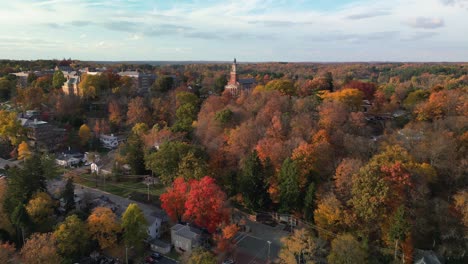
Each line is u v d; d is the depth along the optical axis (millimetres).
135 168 123688
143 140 131375
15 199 85812
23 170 91812
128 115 166000
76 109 174875
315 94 136250
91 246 78750
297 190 88812
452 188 87312
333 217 78812
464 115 110438
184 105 155500
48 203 87062
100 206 90812
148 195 109062
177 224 87000
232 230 78500
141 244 81688
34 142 148125
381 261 74188
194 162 100688
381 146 97438
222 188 104125
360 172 80312
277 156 97250
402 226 72250
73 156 143500
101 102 185000
